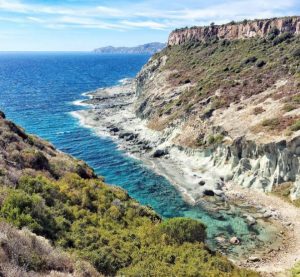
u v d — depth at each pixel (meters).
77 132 81.06
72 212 22.77
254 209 42.75
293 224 38.44
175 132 69.38
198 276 19.08
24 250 13.05
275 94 62.94
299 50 76.94
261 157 49.12
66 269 13.87
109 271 17.25
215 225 39.12
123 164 60.19
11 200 18.64
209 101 71.38
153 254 20.75
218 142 56.78
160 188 50.28
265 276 28.70
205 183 50.56
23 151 30.00
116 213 25.48
